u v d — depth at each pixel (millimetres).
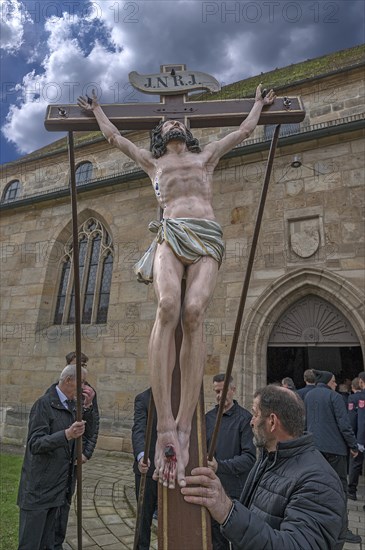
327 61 13203
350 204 8422
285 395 1998
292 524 1577
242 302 1860
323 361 12656
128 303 10469
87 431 4184
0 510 5145
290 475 1782
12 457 8945
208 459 1816
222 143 2186
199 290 1808
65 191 12445
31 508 3172
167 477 1587
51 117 2209
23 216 13477
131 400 9711
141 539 3715
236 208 9539
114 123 2301
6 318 12539
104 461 8688
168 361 1748
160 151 2168
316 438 4879
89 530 4801
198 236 1913
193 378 1736
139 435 3936
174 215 2012
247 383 8305
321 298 8414
